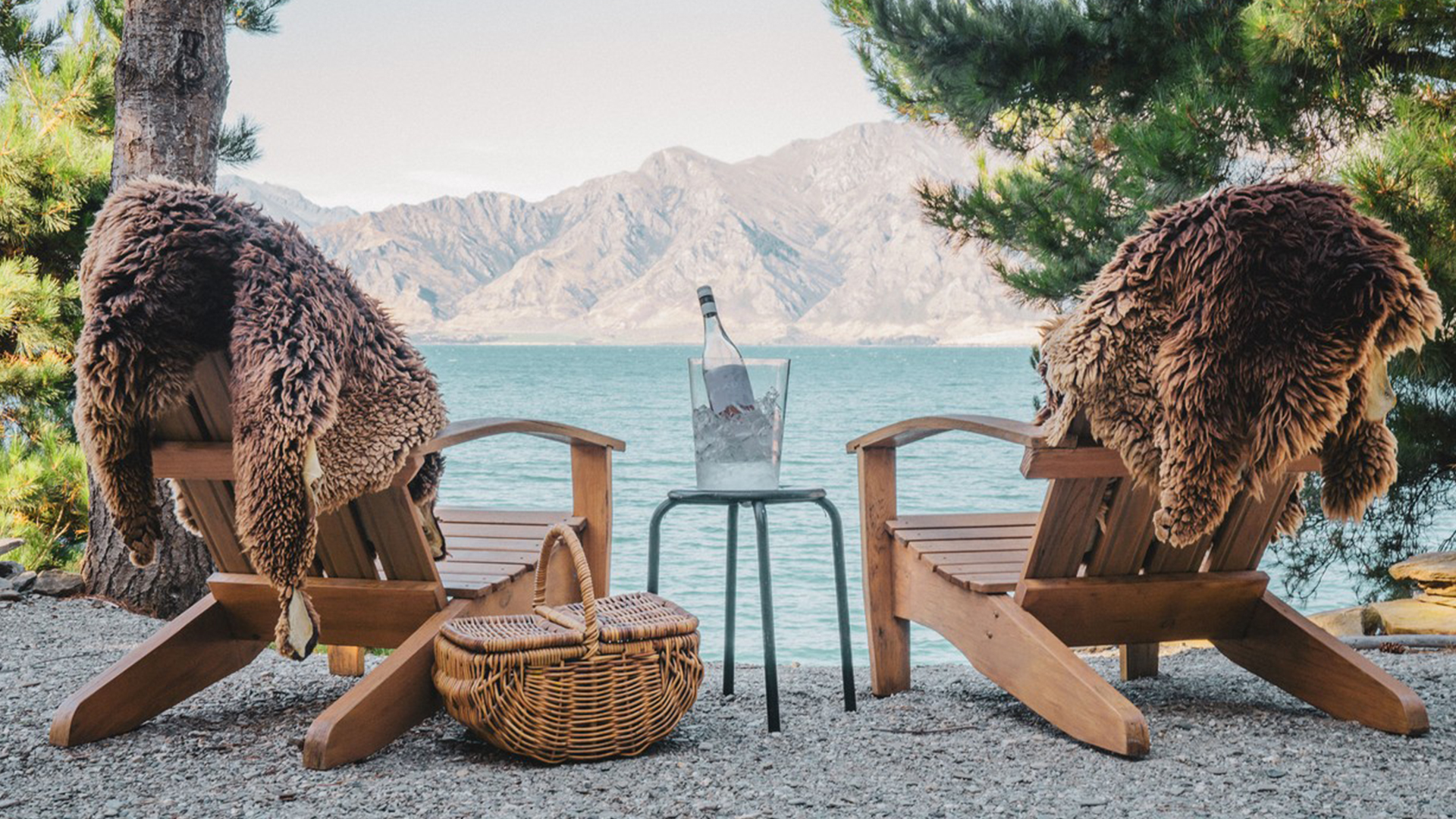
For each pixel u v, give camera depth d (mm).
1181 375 2318
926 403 52594
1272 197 2295
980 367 113875
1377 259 2225
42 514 6637
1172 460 2346
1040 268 7082
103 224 2393
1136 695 3182
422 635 2602
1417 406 5828
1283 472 2547
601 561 3346
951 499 19016
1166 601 2809
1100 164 7227
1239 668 3623
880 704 3164
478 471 23969
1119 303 2363
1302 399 2271
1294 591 7082
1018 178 7188
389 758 2504
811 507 16422
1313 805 2119
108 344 2309
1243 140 5734
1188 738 2613
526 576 2996
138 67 4555
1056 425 2471
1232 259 2283
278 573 2346
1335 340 2254
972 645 2887
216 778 2344
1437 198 4547
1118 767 2385
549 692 2428
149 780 2330
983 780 2324
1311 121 5672
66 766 2430
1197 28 6262
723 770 2426
